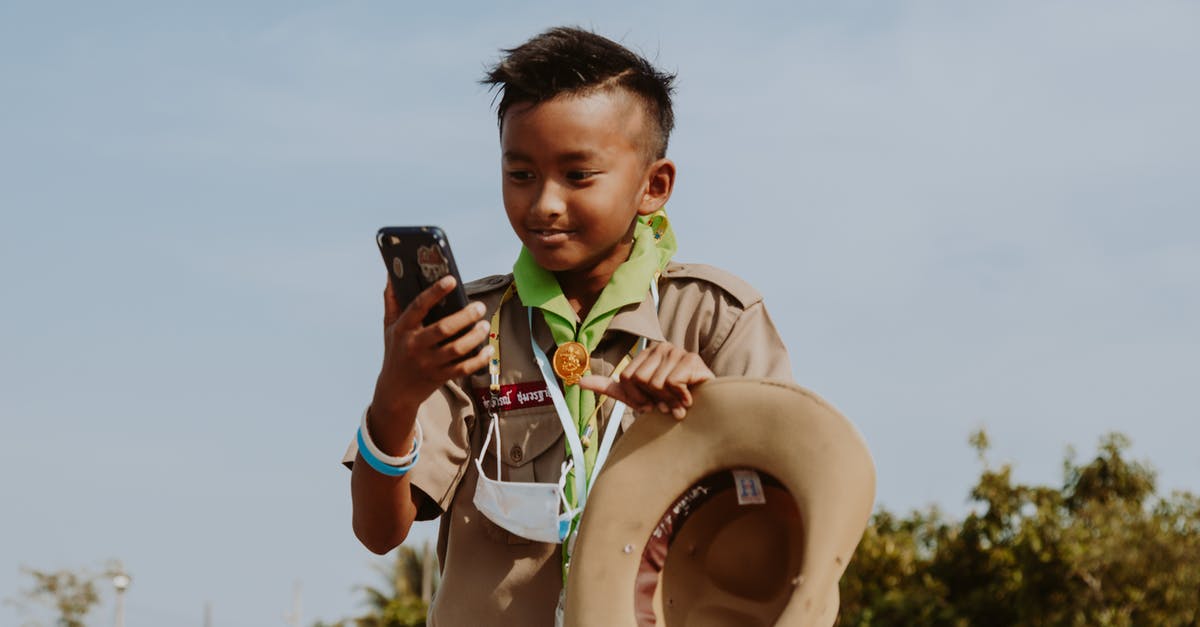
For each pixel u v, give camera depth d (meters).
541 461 2.68
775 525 2.27
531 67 2.52
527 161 2.52
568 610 2.31
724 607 2.29
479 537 2.68
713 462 2.27
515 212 2.55
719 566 2.30
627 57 2.61
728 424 2.26
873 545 22.69
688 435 2.29
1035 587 21.16
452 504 2.73
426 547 43.97
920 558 23.20
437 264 2.19
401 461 2.45
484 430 2.73
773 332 2.69
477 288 2.82
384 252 2.27
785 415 2.21
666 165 2.68
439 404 2.68
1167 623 20.22
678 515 2.31
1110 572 20.50
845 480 2.16
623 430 2.65
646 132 2.61
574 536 2.55
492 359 2.72
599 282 2.70
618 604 2.27
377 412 2.39
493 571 2.65
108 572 36.19
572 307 2.72
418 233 2.18
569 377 2.61
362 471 2.49
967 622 21.73
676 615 2.30
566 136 2.49
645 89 2.61
